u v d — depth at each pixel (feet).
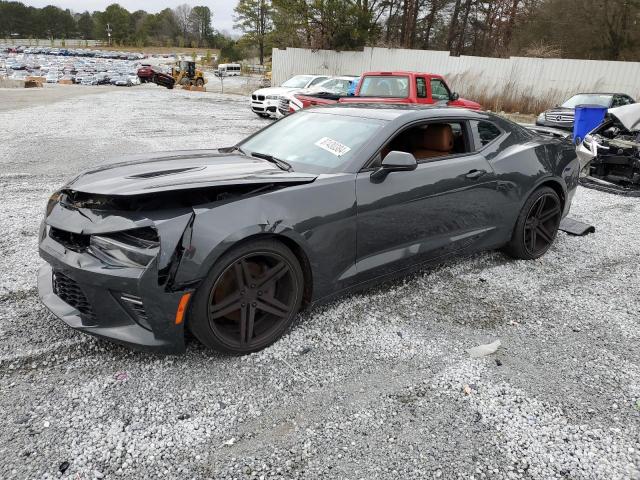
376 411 7.68
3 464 6.37
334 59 91.71
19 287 11.36
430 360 9.12
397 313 10.84
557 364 9.15
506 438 7.20
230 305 8.47
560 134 35.81
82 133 36.27
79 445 6.76
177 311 7.76
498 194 12.62
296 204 8.88
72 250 8.18
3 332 9.44
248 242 8.33
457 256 12.47
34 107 55.16
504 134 13.48
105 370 8.41
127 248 7.62
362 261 10.26
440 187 11.22
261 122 47.19
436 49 132.98
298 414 7.56
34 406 7.47
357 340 9.68
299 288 9.32
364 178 9.98
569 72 66.59
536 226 14.10
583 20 86.43
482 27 129.18
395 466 6.62
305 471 6.49
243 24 253.03
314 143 11.14
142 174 9.14
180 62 116.67
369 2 100.01
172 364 8.64
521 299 11.80
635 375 8.87
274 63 97.14
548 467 6.69
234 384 8.19
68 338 9.33
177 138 34.81
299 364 8.81
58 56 382.83
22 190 20.06
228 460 6.63
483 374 8.75
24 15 517.55
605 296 12.16
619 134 25.38
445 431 7.30
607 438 7.25
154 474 6.35
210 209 8.00
